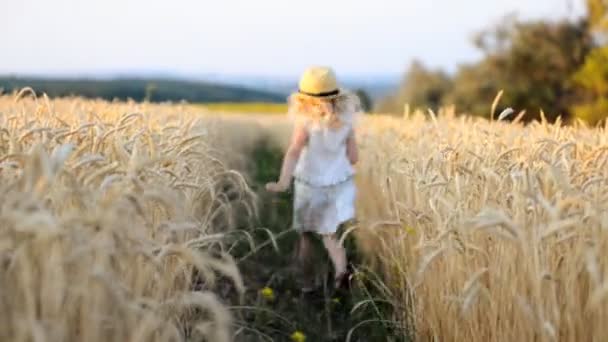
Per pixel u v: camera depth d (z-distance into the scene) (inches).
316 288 217.9
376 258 222.4
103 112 243.6
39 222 85.7
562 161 142.4
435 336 150.3
